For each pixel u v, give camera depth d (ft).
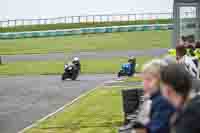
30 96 97.55
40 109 79.51
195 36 130.52
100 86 110.01
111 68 169.99
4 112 76.84
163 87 19.54
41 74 155.94
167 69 19.35
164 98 21.99
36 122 66.64
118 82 118.42
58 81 129.29
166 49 243.19
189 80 19.12
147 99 24.36
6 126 64.34
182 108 18.47
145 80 23.95
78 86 114.42
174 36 131.75
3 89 111.04
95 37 320.09
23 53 251.39
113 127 59.57
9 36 340.18
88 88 109.81
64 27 394.52
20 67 180.24
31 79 137.49
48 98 93.71
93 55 226.58
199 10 129.59
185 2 130.41
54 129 60.39
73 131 58.70
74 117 68.13
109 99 85.10
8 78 142.41
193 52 61.87
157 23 395.14
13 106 83.82
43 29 389.39
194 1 129.49
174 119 18.62
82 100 87.56
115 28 347.15
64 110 76.64
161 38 300.20
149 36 312.50
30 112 76.38
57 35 342.03
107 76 143.84
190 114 17.72
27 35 341.21
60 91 104.88
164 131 21.56
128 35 322.34
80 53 239.50
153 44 272.31
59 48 272.10
